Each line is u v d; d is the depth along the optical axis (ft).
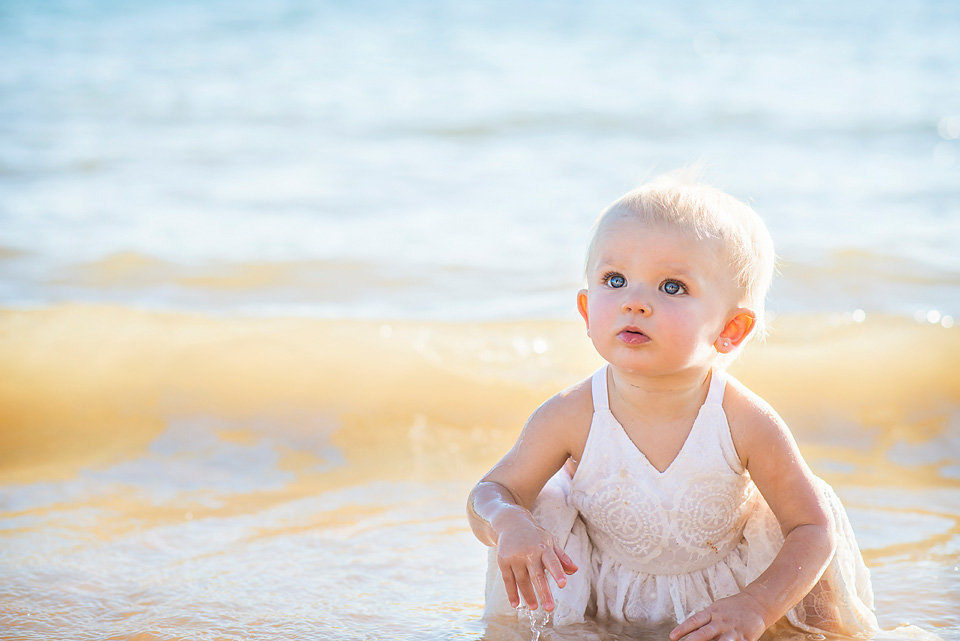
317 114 43.29
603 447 8.10
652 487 8.00
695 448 7.95
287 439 13.69
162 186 31.55
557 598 8.45
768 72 53.52
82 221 27.07
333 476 12.67
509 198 30.22
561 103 45.70
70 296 20.93
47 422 13.92
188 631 8.50
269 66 53.93
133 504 11.70
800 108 44.83
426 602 9.15
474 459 13.25
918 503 11.64
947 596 9.11
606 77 52.13
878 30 66.23
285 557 10.23
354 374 15.10
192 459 13.12
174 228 26.50
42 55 55.21
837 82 50.57
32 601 9.10
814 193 30.40
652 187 8.07
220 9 71.15
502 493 8.23
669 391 7.91
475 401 14.56
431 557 10.25
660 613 8.50
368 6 74.64
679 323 7.47
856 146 37.76
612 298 7.64
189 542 10.61
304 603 9.11
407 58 56.65
